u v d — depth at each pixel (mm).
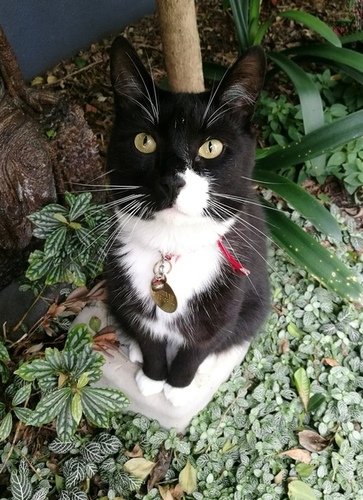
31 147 440
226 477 422
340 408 440
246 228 371
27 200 447
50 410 360
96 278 515
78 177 493
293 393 454
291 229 492
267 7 764
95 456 418
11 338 485
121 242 361
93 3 688
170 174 302
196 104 320
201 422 438
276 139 591
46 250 408
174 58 510
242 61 318
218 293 358
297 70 548
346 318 495
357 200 588
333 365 468
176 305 341
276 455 427
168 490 408
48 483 408
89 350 378
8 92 444
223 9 711
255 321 435
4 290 490
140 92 331
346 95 623
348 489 413
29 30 650
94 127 630
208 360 433
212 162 316
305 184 600
